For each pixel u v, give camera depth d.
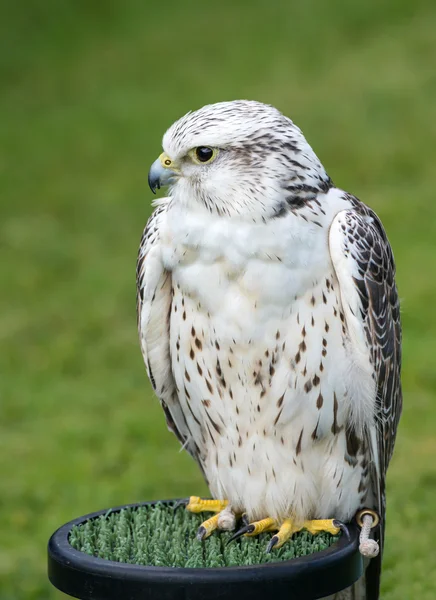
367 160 23.70
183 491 11.62
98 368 15.70
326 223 6.23
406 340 15.25
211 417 6.66
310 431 6.43
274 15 33.53
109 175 24.72
